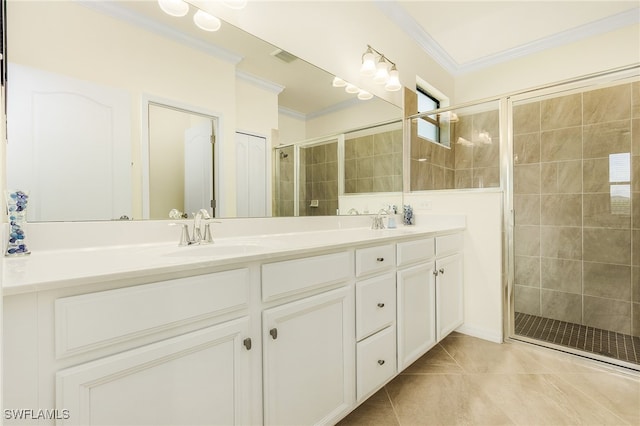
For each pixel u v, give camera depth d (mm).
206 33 1359
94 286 646
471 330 2193
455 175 2361
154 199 1211
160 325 729
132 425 691
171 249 1110
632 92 2229
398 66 2436
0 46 873
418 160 2514
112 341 659
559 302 2539
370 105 2207
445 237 1955
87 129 1053
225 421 860
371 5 2193
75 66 1028
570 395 1486
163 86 1235
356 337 1281
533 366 1770
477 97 3094
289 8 1678
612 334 2221
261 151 1586
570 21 2438
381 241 1408
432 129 2480
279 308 993
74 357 622
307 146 1808
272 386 970
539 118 2623
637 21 2311
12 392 561
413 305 1632
